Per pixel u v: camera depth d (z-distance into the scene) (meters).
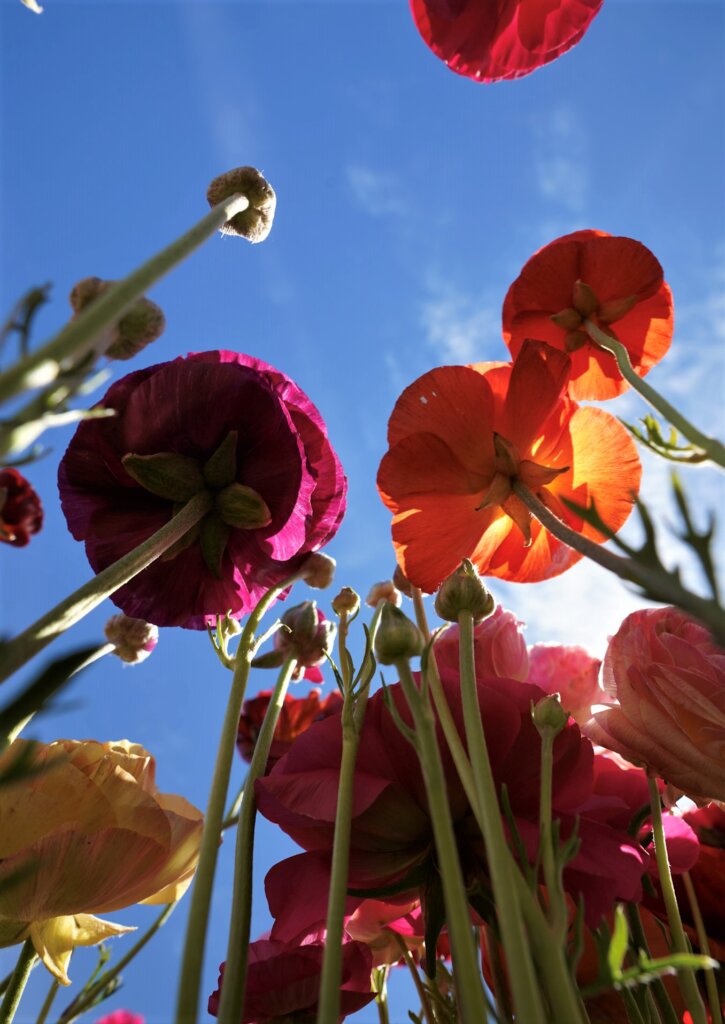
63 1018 0.25
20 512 0.35
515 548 0.32
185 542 0.26
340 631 0.28
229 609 0.28
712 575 0.15
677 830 0.27
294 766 0.23
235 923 0.20
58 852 0.22
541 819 0.19
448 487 0.30
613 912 0.21
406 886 0.23
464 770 0.19
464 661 0.20
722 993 0.26
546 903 0.22
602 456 0.32
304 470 0.27
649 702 0.27
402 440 0.30
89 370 0.14
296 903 0.23
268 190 0.24
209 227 0.17
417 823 0.23
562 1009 0.14
